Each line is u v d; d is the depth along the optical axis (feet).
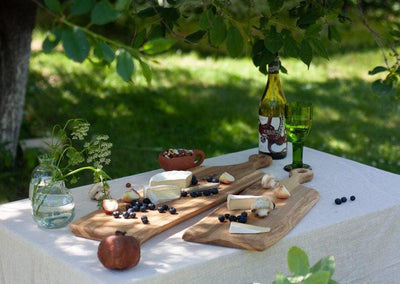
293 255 4.46
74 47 4.26
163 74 21.83
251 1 7.52
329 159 8.61
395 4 13.10
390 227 7.02
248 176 7.64
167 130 17.16
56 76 20.70
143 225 6.21
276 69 8.18
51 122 16.67
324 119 18.35
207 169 7.91
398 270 7.18
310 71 22.86
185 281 5.62
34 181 6.85
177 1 7.60
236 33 6.74
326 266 4.48
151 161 15.28
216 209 6.69
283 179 7.64
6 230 6.48
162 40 4.35
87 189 7.57
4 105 13.28
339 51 24.86
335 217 6.64
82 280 5.53
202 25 6.76
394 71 7.31
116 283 5.32
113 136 16.39
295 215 6.48
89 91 19.53
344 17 8.45
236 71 22.67
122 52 4.32
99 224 6.26
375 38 7.78
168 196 6.92
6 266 6.64
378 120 18.42
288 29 7.54
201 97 19.80
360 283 6.89
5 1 12.53
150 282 5.42
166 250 5.93
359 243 6.79
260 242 5.83
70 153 6.66
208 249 5.94
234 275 5.91
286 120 7.95
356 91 20.81
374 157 15.88
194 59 23.93
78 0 4.33
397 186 7.55
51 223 6.40
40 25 25.94
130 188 7.39
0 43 12.94
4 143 13.46
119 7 4.23
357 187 7.51
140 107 18.65
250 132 17.17
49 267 5.94
